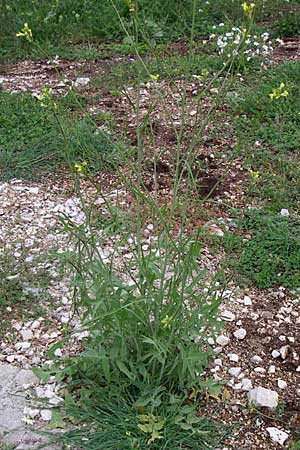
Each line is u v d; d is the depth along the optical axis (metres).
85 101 6.33
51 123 5.92
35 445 3.21
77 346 3.79
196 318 3.31
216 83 6.48
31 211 4.97
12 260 4.47
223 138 5.73
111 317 3.22
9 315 4.04
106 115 5.34
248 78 6.52
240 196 5.06
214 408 3.40
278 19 7.83
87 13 8.25
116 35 7.81
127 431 3.16
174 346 3.35
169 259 3.80
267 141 5.62
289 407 3.43
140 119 6.02
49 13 8.05
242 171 5.34
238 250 4.50
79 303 3.37
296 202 4.95
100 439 3.17
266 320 3.99
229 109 6.11
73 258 3.55
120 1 8.18
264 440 3.25
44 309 4.07
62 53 7.47
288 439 3.26
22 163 5.46
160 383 3.36
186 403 3.40
